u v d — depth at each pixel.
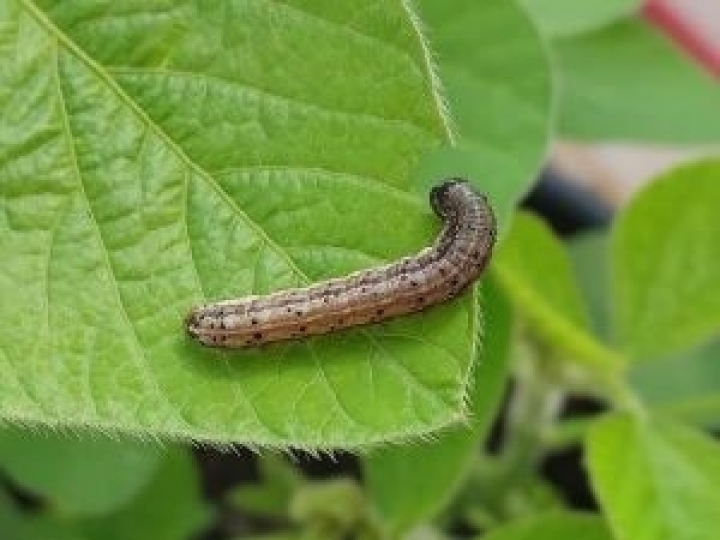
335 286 0.11
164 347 0.11
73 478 0.17
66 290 0.11
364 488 0.20
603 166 0.27
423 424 0.11
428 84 0.11
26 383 0.11
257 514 0.24
